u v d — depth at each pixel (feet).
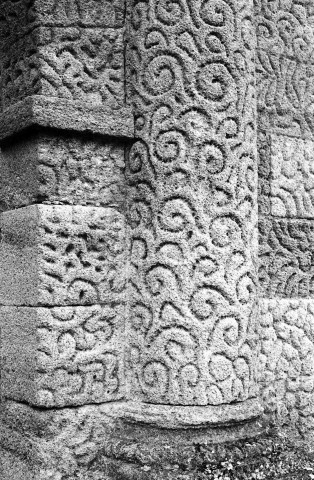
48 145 10.88
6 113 11.29
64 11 11.18
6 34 11.75
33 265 10.75
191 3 10.98
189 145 10.93
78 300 11.00
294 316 12.82
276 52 12.92
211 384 10.85
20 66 11.44
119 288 11.37
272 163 12.73
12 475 11.18
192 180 10.90
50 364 10.72
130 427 11.07
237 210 11.18
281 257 12.83
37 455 10.68
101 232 11.23
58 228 10.84
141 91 11.30
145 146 11.22
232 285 11.08
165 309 10.93
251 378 11.34
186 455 10.41
